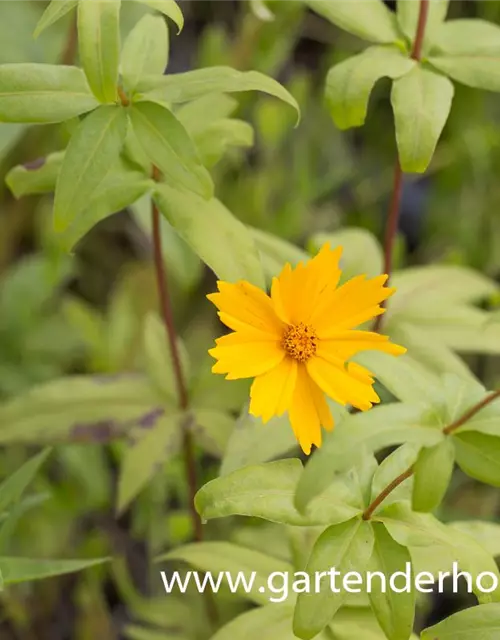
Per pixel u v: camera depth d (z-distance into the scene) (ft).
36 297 2.55
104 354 2.55
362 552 1.74
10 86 1.76
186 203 1.86
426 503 1.68
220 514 1.74
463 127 2.91
